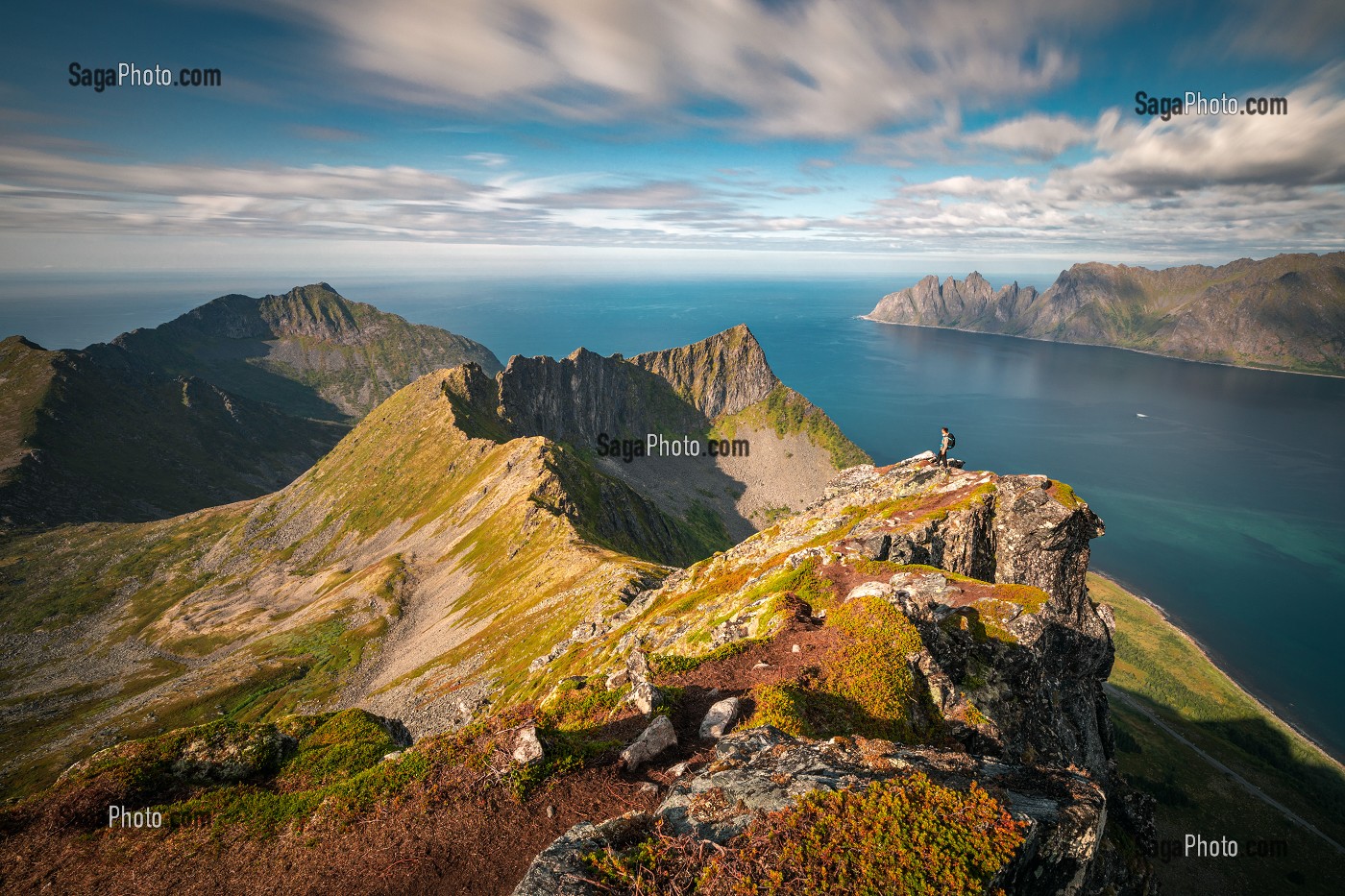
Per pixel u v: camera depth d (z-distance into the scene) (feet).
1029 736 128.57
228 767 95.61
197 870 74.90
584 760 78.54
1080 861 54.75
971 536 206.80
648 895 45.11
